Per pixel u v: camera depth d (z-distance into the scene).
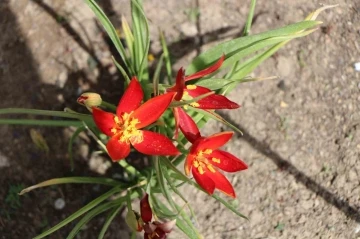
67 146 0.64
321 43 0.69
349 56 0.70
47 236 0.63
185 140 0.58
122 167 0.64
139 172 0.62
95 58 0.65
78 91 0.64
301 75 0.68
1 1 0.66
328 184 0.68
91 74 0.65
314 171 0.67
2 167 0.63
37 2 0.66
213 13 0.68
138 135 0.50
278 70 0.68
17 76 0.64
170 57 0.66
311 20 0.55
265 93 0.67
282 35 0.54
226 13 0.68
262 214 0.66
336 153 0.68
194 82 0.55
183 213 0.57
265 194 0.67
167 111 0.56
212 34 0.67
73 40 0.65
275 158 0.67
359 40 0.71
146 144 0.50
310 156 0.68
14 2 0.66
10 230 0.63
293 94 0.68
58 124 0.55
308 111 0.68
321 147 0.68
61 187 0.64
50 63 0.65
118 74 0.65
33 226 0.63
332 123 0.68
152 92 0.52
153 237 0.50
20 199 0.63
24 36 0.65
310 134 0.68
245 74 0.57
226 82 0.54
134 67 0.58
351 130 0.69
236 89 0.67
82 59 0.65
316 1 0.71
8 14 0.65
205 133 0.66
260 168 0.67
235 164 0.49
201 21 0.67
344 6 0.71
